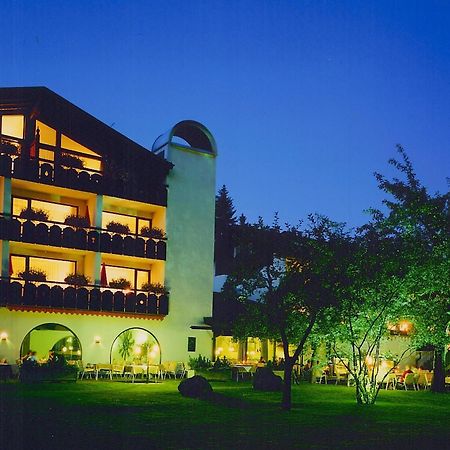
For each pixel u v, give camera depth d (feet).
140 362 98.78
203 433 44.19
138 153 107.04
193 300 110.11
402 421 54.39
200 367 102.94
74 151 101.71
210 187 114.83
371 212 80.84
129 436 41.91
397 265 64.64
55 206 102.58
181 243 110.11
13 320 93.25
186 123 113.80
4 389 73.26
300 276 62.85
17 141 96.89
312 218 64.95
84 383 85.05
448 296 76.02
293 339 68.85
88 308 98.32
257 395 75.10
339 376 96.07
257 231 64.03
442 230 80.53
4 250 92.17
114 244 102.47
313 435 44.86
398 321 73.72
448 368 103.81
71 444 38.42
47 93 99.30
